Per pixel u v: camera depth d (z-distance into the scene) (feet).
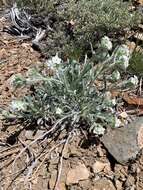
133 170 0.93
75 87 1.02
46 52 1.27
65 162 0.95
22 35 1.37
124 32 1.31
